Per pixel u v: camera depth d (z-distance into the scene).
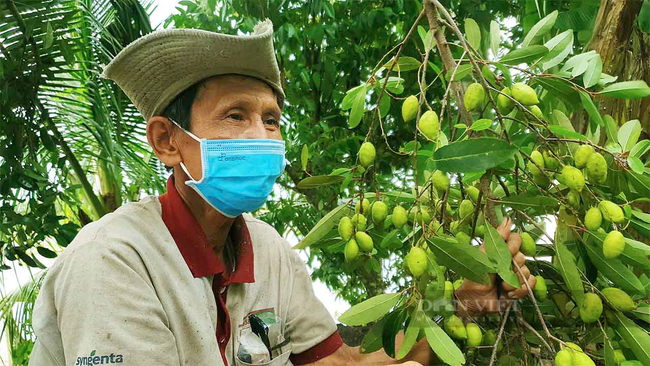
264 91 1.61
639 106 2.04
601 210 1.53
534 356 1.74
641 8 2.13
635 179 1.58
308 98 4.35
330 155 3.98
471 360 1.71
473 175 1.67
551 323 1.82
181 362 1.48
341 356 1.90
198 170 1.60
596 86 1.69
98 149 4.71
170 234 1.55
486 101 1.85
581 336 1.76
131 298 1.37
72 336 1.34
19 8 3.85
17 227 3.88
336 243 1.94
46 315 1.44
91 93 4.31
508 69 1.55
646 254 1.55
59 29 4.03
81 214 5.02
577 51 2.78
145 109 1.64
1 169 3.91
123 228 1.48
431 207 1.78
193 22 4.44
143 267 1.45
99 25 4.12
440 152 1.35
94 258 1.38
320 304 1.93
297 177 4.12
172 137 1.63
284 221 4.43
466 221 1.77
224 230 1.68
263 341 1.71
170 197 1.60
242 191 1.58
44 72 4.08
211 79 1.56
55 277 1.43
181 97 1.59
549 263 1.81
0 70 3.62
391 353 1.55
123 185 5.23
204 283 1.59
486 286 1.59
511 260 1.53
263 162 1.59
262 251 1.83
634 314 1.63
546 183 1.66
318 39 3.82
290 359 1.92
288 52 4.34
